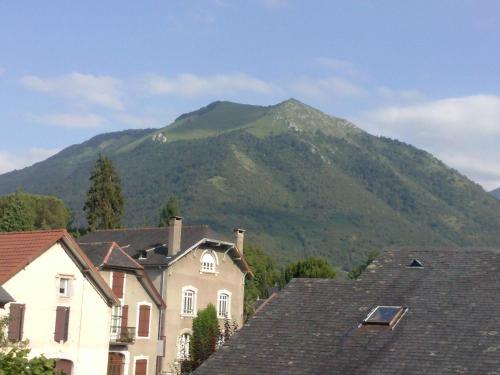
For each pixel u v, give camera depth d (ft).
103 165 295.89
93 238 206.59
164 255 186.39
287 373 80.07
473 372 73.10
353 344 81.97
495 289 85.46
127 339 162.40
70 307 141.38
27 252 136.46
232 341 87.45
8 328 128.16
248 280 304.71
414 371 75.25
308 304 91.09
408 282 90.74
